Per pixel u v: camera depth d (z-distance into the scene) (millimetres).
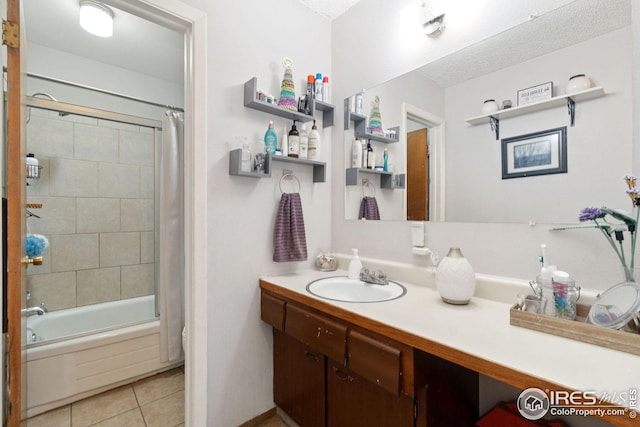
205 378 1405
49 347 1742
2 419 880
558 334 851
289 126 1738
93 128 2518
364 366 1040
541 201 1123
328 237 1967
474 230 1308
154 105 2529
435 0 1461
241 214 1537
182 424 1649
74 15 1884
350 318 1095
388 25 1665
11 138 910
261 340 1630
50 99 2154
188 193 1390
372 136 1742
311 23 1880
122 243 2656
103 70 2490
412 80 1544
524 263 1165
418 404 983
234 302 1518
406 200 1569
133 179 2717
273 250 1666
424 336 863
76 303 2436
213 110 1431
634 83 938
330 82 1994
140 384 2016
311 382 1410
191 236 1374
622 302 821
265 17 1641
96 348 1889
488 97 1272
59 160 2373
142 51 2312
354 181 1821
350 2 1829
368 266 1700
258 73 1601
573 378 633
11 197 908
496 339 836
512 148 1199
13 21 923
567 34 1073
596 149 1004
